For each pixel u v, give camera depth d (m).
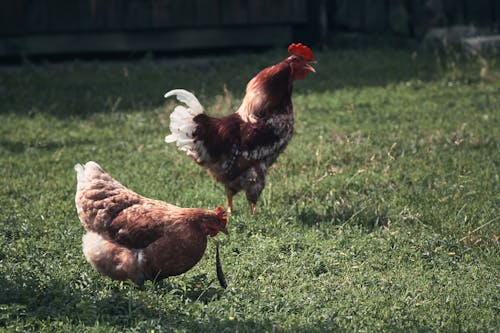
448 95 17.83
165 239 7.33
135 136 14.95
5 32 20.30
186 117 10.20
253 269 8.59
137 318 7.05
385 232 9.87
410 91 18.17
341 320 7.35
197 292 7.88
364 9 22.48
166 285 7.89
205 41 21.50
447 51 21.00
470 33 21.84
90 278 7.92
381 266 8.86
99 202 7.57
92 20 20.72
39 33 20.55
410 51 21.86
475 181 11.93
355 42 22.42
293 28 22.62
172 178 12.25
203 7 21.28
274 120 10.45
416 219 10.27
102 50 21.00
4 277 7.74
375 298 7.88
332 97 17.70
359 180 12.08
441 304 7.87
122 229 7.42
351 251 9.27
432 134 14.71
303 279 8.42
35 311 7.19
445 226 10.09
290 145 14.12
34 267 8.37
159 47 21.30
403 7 22.25
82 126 15.62
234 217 10.37
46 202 10.91
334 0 22.80
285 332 7.00
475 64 20.17
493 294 8.14
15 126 15.49
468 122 15.59
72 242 9.24
